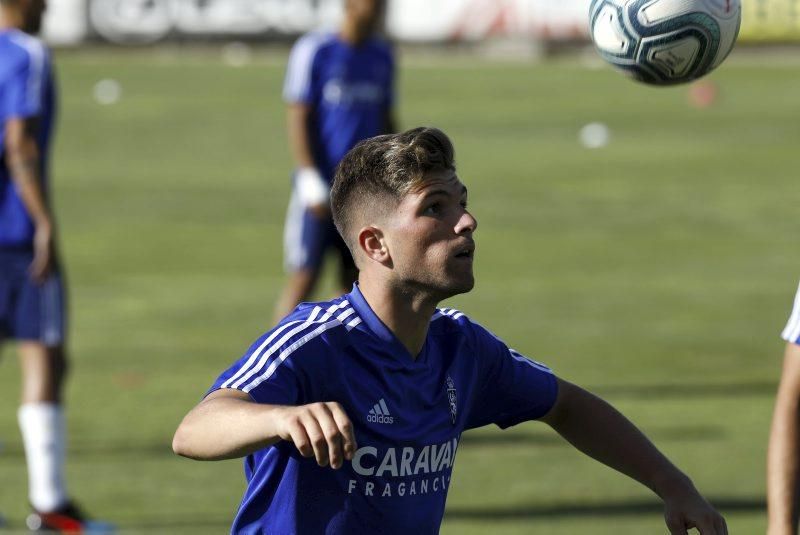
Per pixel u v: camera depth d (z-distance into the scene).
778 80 112.44
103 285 44.88
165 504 24.39
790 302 42.25
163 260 48.97
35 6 23.56
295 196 31.56
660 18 13.82
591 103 99.12
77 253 50.06
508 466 26.78
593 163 72.31
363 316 11.84
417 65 126.38
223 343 37.28
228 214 58.31
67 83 110.56
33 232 23.22
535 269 47.41
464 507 24.19
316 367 11.45
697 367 34.66
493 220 56.81
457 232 11.54
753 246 51.22
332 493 11.69
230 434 10.32
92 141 80.94
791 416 13.47
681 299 42.72
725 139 80.88
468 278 11.62
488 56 136.25
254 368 11.28
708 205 59.88
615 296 43.19
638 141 80.38
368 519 11.81
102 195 62.84
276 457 11.59
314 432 9.90
